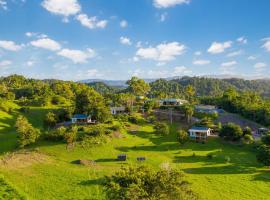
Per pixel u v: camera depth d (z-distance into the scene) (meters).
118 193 46.47
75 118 142.50
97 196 67.69
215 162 102.19
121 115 154.88
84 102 150.75
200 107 187.12
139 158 98.44
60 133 111.31
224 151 117.12
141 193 44.75
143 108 172.50
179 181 49.41
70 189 71.06
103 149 106.25
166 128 133.00
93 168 87.12
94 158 98.06
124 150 108.62
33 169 84.38
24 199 54.78
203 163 100.69
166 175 49.31
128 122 146.12
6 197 52.22
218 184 81.00
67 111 150.88
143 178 48.66
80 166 89.50
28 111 187.38
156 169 89.44
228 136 130.12
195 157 107.06
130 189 44.56
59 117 150.12
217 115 169.00
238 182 83.31
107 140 113.19
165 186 47.16
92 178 78.06
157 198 46.38
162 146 118.88
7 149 109.19
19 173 80.19
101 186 72.94
